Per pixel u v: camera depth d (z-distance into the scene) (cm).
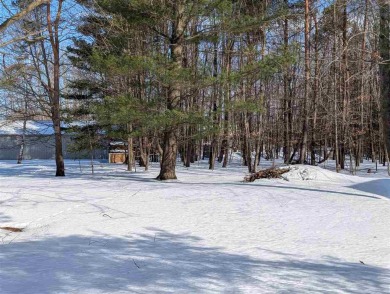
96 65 1511
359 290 498
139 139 2634
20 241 820
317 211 1064
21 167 2855
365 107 3266
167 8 1585
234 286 516
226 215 1029
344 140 2528
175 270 593
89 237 832
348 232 839
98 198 1283
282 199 1242
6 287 525
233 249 720
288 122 3009
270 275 563
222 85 1564
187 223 948
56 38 2044
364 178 1822
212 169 2525
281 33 2791
